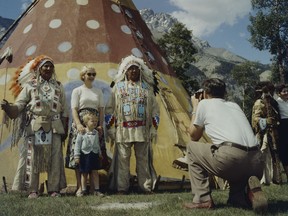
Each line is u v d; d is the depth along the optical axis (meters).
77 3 9.33
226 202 4.90
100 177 7.13
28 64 6.61
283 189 6.25
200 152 4.51
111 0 9.73
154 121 7.04
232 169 4.38
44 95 6.33
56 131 6.33
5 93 7.62
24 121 6.36
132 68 6.95
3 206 4.83
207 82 4.83
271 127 7.49
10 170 7.33
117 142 6.82
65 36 8.75
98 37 8.83
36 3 9.89
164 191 7.09
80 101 6.60
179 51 33.84
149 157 6.94
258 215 4.08
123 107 6.83
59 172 6.33
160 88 8.51
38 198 5.78
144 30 10.30
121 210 4.55
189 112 9.27
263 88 7.67
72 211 4.48
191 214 4.18
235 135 4.41
